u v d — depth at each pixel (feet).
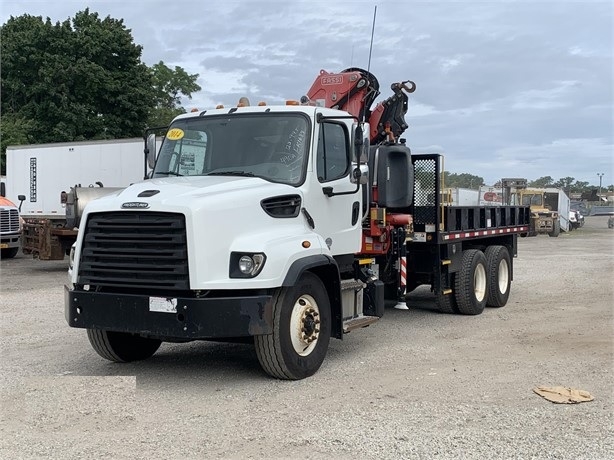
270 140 25.54
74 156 70.69
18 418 19.75
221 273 21.68
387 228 33.96
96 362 26.89
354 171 26.40
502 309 41.37
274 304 22.88
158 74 171.32
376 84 36.83
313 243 24.11
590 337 31.68
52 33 122.21
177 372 25.20
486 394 22.09
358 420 19.38
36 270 63.41
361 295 28.58
